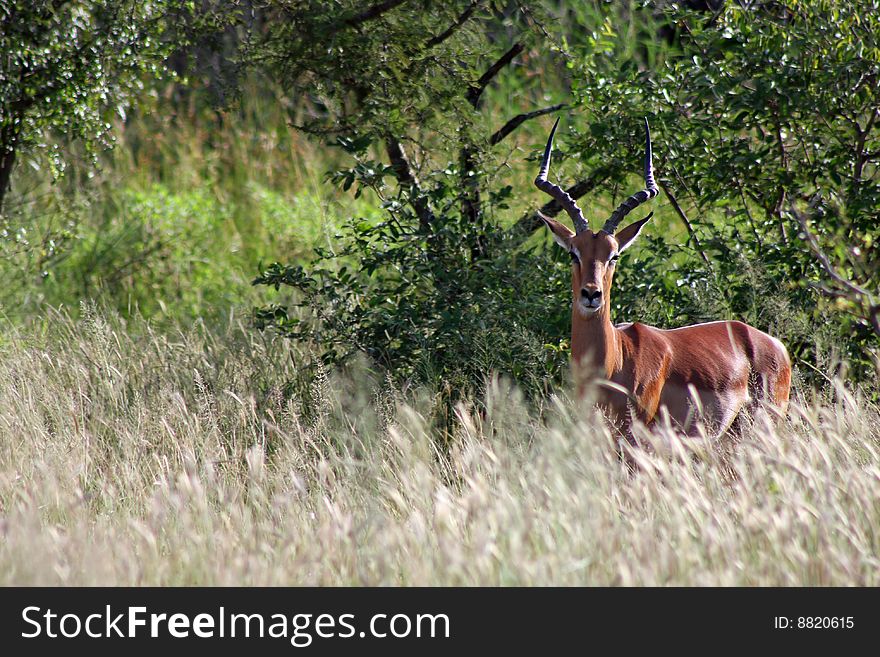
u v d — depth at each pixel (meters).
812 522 13.38
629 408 17.05
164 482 15.41
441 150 24.70
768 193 22.70
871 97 21.84
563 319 21.59
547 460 15.05
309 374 22.44
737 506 13.44
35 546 12.91
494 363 20.77
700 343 18.66
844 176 22.20
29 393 20.17
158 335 26.52
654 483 14.22
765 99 21.58
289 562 13.10
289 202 39.28
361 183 22.75
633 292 22.06
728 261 22.25
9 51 23.36
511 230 22.55
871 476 14.65
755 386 19.03
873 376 20.73
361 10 23.75
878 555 13.38
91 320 23.14
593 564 12.49
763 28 22.88
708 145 22.94
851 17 22.06
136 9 24.61
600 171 23.97
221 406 20.27
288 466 17.14
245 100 40.88
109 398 20.64
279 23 24.44
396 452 16.98
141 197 36.84
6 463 17.64
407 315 21.69
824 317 21.12
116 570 12.90
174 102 43.84
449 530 13.05
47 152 26.34
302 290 22.66
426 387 20.25
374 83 23.67
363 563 13.03
